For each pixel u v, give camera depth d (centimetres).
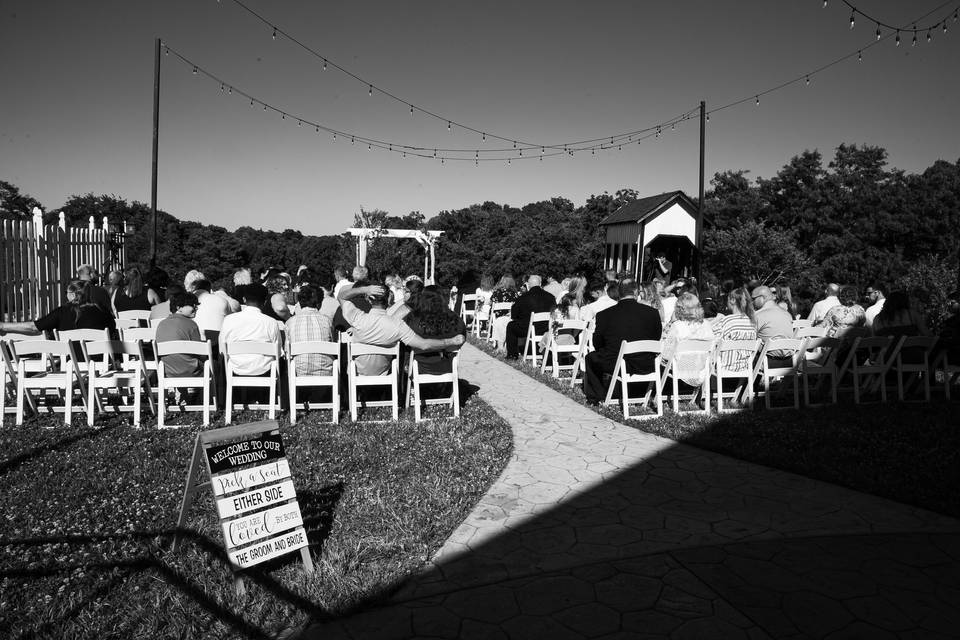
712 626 320
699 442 614
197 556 388
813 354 827
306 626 326
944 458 560
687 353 718
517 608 339
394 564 382
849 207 3972
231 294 970
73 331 664
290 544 373
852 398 798
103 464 536
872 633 313
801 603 341
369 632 320
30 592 345
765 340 785
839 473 527
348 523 439
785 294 1041
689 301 724
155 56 1445
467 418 695
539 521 448
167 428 642
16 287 1123
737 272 3003
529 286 1062
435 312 709
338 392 693
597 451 601
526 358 1070
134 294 974
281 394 757
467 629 320
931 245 3906
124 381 650
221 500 351
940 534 425
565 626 322
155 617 328
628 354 727
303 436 619
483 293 1416
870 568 379
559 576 372
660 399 711
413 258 3503
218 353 777
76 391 762
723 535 425
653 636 313
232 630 321
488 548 408
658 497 491
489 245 4841
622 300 745
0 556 381
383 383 688
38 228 1194
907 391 826
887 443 603
